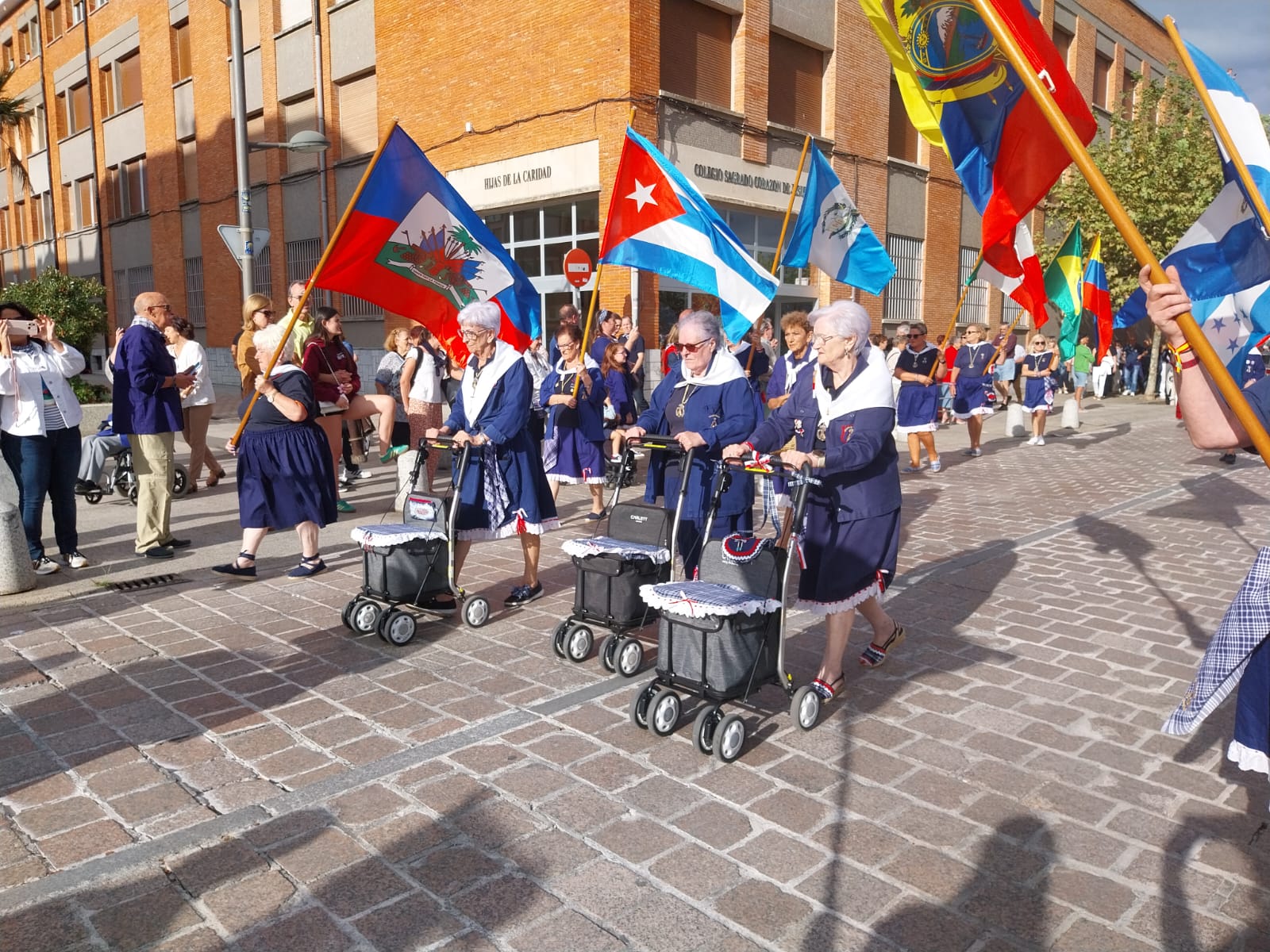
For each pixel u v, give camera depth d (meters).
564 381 8.30
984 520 8.60
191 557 7.10
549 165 15.64
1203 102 2.85
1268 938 2.67
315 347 8.29
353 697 4.41
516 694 4.44
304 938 2.66
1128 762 3.75
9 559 6.02
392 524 5.34
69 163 30.61
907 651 5.04
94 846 3.14
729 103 16.39
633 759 3.76
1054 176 5.38
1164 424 18.12
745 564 4.04
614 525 4.98
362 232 5.79
